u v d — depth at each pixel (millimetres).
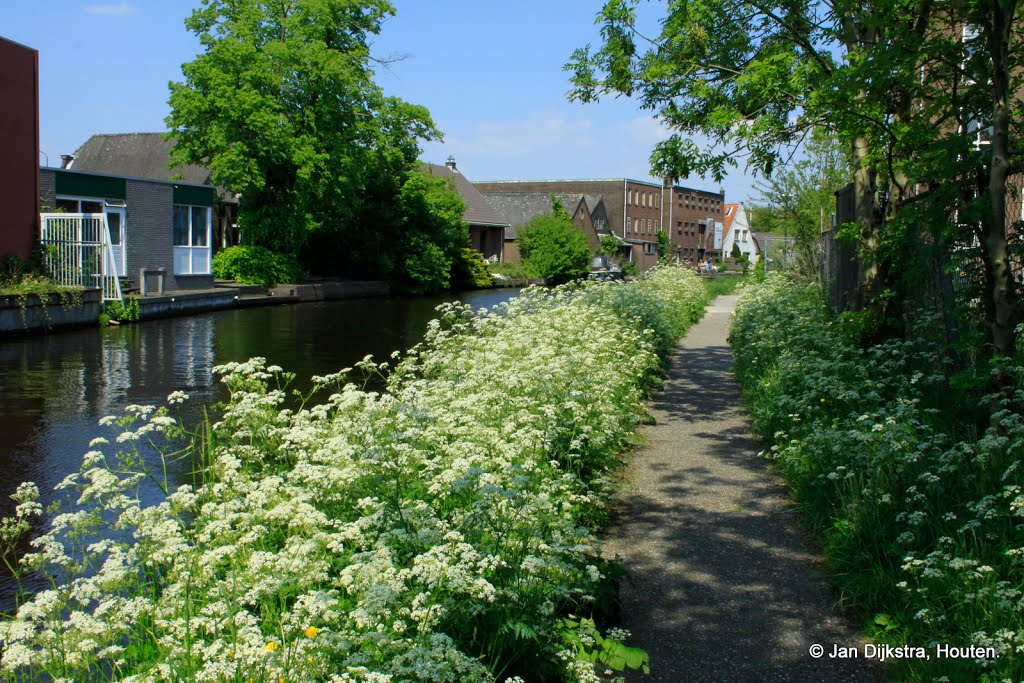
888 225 8359
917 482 5344
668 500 6762
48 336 19609
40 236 23188
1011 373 6266
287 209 37312
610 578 4637
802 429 7562
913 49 7242
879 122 8047
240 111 33719
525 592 3840
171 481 7414
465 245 53906
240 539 4105
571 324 10500
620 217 85500
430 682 3225
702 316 24844
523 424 6219
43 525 6387
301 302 35219
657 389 12125
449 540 3982
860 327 9289
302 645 3137
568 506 5191
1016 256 6664
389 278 44531
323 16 36125
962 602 4121
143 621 3643
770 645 4383
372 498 4387
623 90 11867
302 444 5570
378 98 38906
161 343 18453
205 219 33156
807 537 5902
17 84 22328
